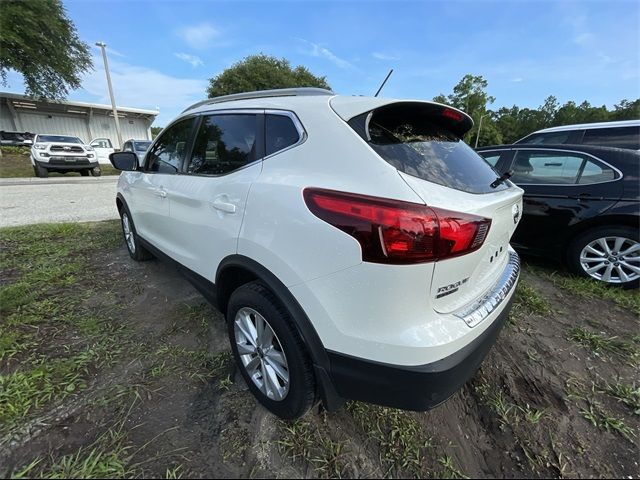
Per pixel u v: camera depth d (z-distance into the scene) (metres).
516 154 4.00
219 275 2.10
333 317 1.47
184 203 2.44
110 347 2.41
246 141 2.03
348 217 1.40
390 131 1.66
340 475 1.59
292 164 1.72
